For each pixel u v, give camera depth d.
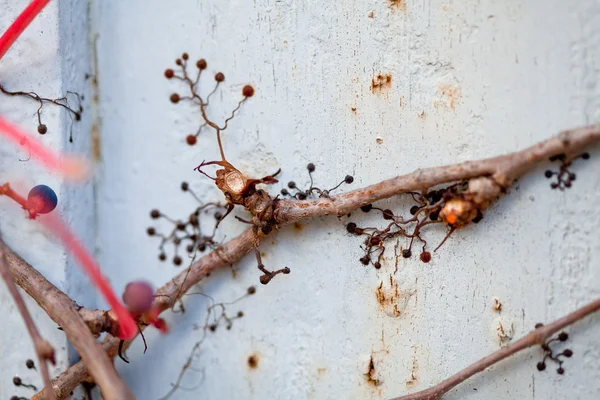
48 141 0.29
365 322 0.29
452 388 0.29
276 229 0.29
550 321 0.28
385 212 0.29
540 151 0.27
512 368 0.28
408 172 0.29
